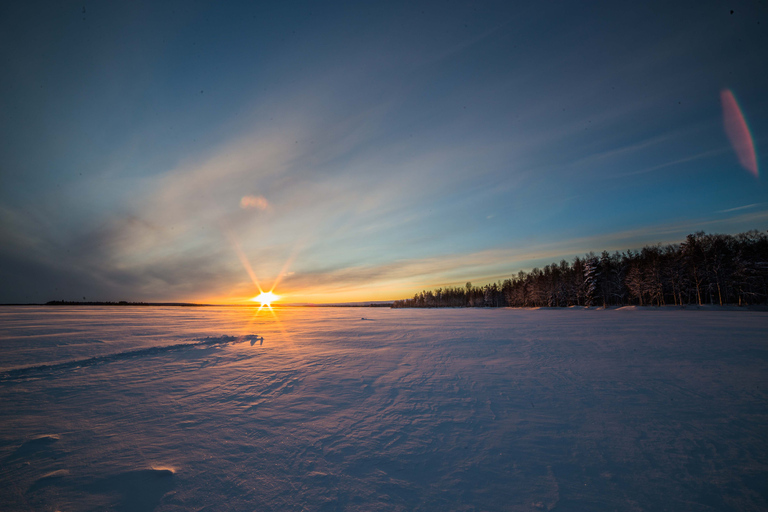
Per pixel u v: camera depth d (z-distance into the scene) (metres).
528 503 2.78
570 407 5.20
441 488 3.03
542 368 8.12
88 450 3.86
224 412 5.18
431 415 4.96
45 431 4.45
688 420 4.57
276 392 6.28
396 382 6.96
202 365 8.88
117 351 10.72
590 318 26.77
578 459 3.54
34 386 6.76
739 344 10.87
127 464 3.51
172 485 3.10
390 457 3.64
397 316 39.59
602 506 2.71
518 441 4.01
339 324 24.41
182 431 4.43
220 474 3.30
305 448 3.88
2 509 2.72
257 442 4.06
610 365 8.24
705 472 3.22
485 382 6.86
